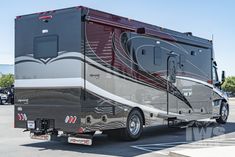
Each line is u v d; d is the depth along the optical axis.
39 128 10.69
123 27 11.17
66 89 10.14
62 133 10.52
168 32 13.18
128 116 11.38
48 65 10.52
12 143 11.54
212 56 15.80
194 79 14.52
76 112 9.95
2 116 21.70
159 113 12.62
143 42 11.97
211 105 15.66
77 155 9.47
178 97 13.56
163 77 12.81
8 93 36.81
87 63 10.05
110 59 10.70
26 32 11.02
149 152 9.84
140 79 11.79
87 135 10.13
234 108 32.53
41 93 10.66
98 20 10.34
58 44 10.31
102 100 10.45
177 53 13.55
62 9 10.26
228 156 8.55
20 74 11.13
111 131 11.58
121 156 9.34
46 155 9.49
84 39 9.98
